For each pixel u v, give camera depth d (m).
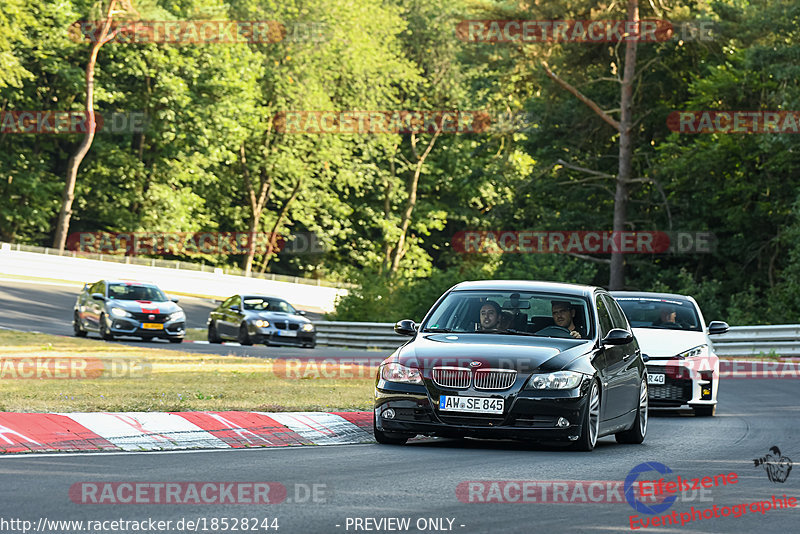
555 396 34.81
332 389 53.41
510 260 143.00
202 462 30.34
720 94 140.62
